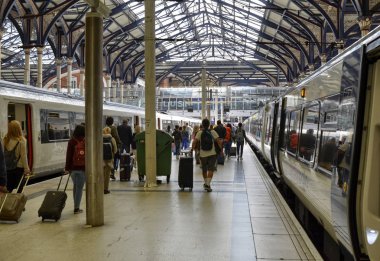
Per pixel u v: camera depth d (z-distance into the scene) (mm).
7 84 12961
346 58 4691
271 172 16172
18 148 7867
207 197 9969
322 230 8070
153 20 11945
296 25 32875
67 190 10898
